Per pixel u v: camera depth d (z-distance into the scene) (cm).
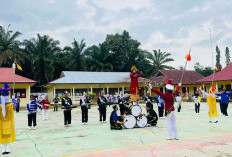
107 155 550
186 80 4056
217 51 5228
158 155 534
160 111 1298
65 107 1045
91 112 1823
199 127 937
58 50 4822
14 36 4244
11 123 612
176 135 702
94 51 5159
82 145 666
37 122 1261
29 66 4581
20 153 599
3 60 4047
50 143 705
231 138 703
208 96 1081
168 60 5475
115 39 5544
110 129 937
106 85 3438
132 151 579
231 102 2859
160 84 3659
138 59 5500
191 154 533
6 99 609
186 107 2114
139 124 952
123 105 1106
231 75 3119
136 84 978
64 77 3319
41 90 4525
